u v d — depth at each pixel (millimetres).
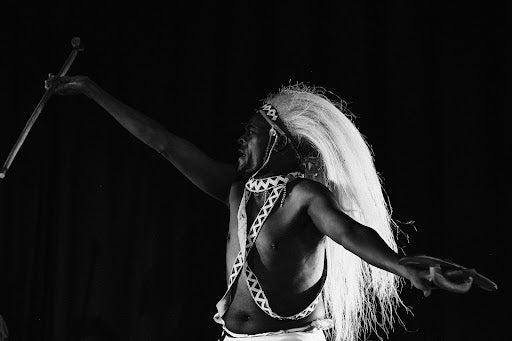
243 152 2107
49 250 3744
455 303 3213
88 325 3611
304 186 1938
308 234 1941
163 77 3736
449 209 3279
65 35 3881
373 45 3492
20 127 3836
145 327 3535
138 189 3664
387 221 2236
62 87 2354
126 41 3818
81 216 3699
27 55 3885
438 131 3369
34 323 3705
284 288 1942
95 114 3766
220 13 3705
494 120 3305
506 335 3166
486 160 3283
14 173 3803
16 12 3922
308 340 1966
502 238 3225
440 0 3426
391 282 2402
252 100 3590
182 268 3549
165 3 3797
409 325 3244
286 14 3592
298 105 2182
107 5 3869
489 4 3375
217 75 3666
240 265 1960
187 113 3662
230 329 1979
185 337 3500
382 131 3428
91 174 3723
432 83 3400
